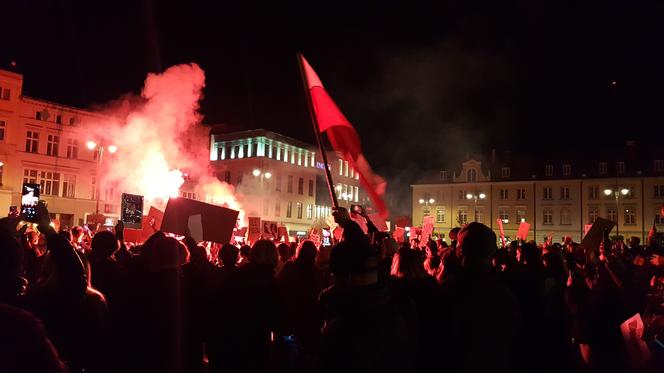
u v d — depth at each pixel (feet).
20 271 8.47
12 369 6.81
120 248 26.45
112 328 15.40
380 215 17.04
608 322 22.15
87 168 141.79
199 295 19.33
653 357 20.53
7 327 6.93
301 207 201.67
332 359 9.29
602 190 196.24
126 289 15.88
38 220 13.39
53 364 7.16
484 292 11.28
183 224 27.99
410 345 9.84
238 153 192.03
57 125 137.39
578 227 198.49
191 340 19.02
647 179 188.75
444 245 49.80
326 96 16.37
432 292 15.35
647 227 186.50
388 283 15.29
